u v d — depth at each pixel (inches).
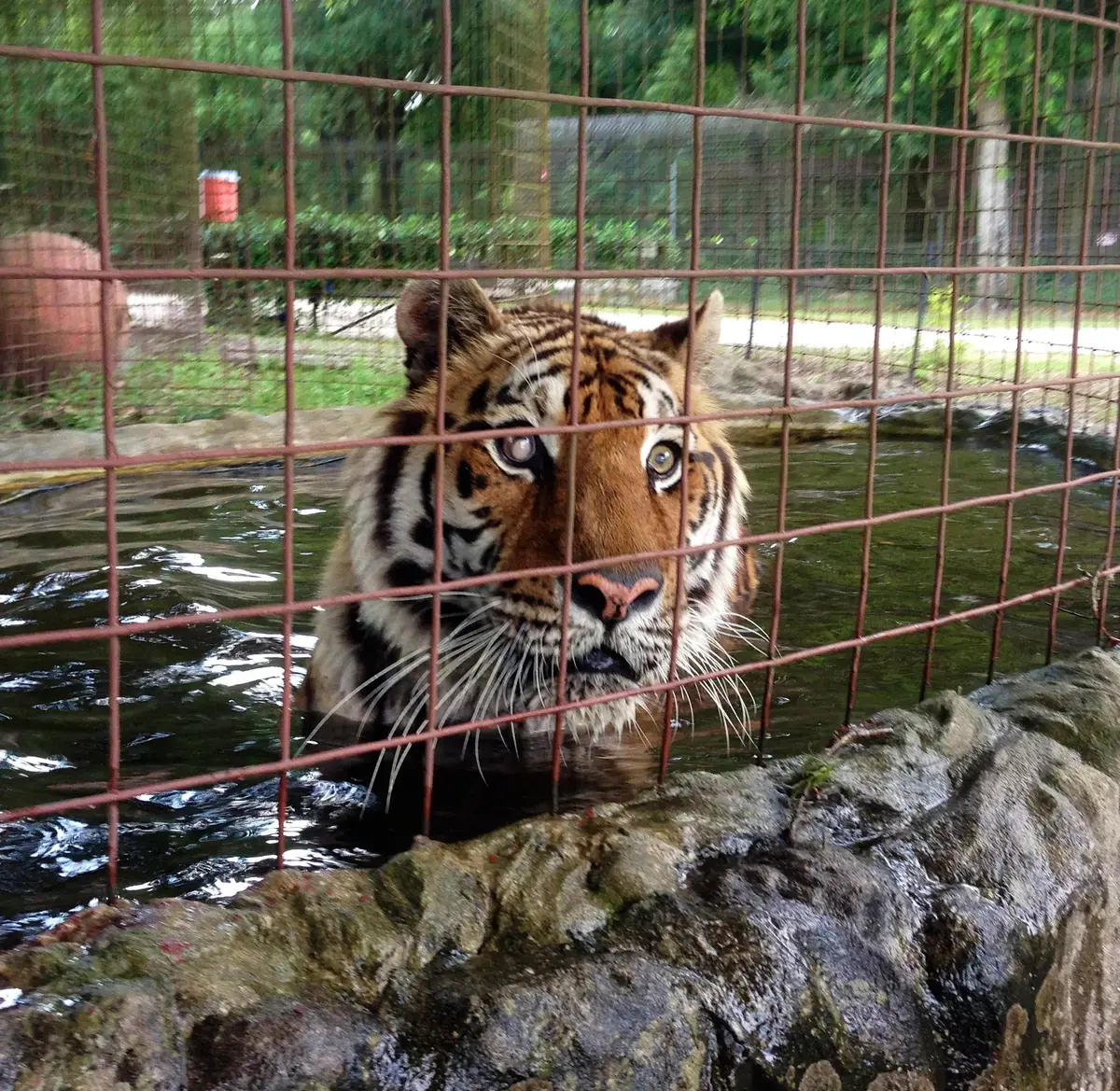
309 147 589.9
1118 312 356.5
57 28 401.1
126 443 320.2
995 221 500.4
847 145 545.3
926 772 109.7
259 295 493.4
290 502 79.8
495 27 468.4
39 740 138.0
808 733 136.5
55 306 363.9
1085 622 177.6
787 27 623.2
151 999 70.4
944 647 166.1
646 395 144.9
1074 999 105.7
